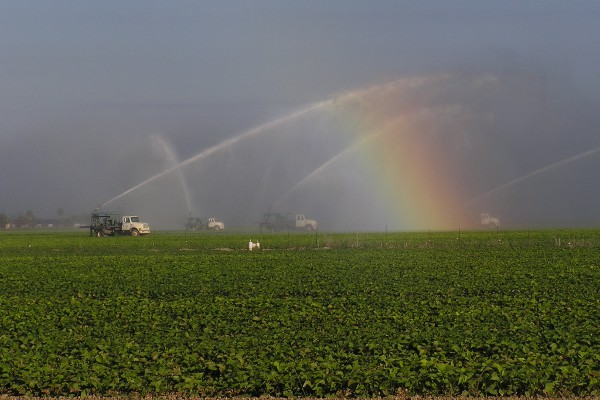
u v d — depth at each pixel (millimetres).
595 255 53781
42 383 16875
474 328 22266
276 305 28656
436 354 18656
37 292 34844
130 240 93312
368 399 15914
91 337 22047
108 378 16844
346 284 35750
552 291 32312
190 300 30500
